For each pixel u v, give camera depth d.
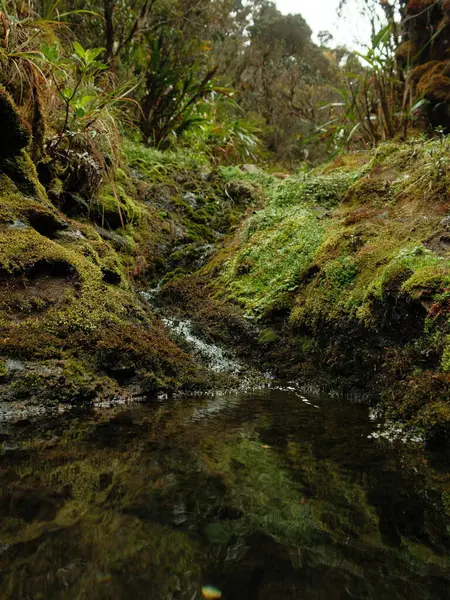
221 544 1.07
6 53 3.40
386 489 1.42
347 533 1.14
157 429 2.02
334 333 3.36
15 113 3.18
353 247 3.75
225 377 3.27
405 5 7.53
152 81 7.28
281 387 3.26
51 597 0.85
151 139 7.45
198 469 1.54
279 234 4.86
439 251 3.01
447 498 1.36
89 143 4.16
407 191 4.16
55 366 2.45
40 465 1.52
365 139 6.85
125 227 5.00
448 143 4.30
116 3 6.46
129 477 1.44
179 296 4.70
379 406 2.53
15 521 1.13
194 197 6.44
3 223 3.06
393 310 2.84
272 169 10.33
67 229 3.53
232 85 13.17
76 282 3.04
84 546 1.03
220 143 8.32
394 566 1.00
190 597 0.87
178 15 7.39
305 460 1.68
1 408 2.13
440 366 2.32
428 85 6.71
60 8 6.21
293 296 4.01
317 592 0.90
